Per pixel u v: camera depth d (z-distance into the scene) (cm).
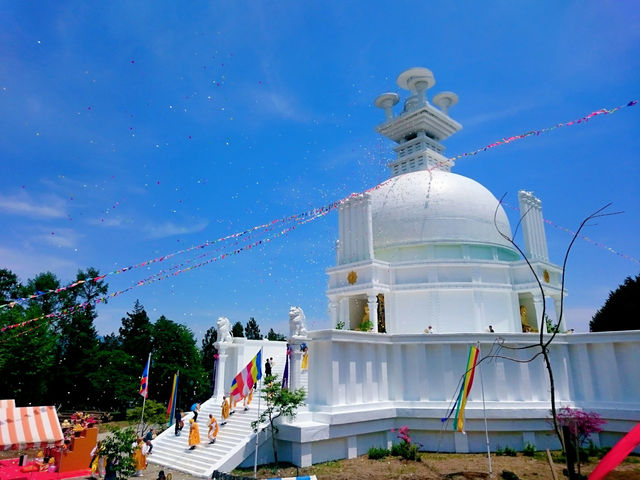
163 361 5606
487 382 2788
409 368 2912
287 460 2438
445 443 2709
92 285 5531
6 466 2786
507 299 3609
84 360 5109
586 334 2873
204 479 2258
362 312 3856
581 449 2391
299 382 2625
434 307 3497
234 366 3634
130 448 2222
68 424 3741
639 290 4878
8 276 5228
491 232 3894
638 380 2681
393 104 5300
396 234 3859
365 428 2623
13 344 4125
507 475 2119
